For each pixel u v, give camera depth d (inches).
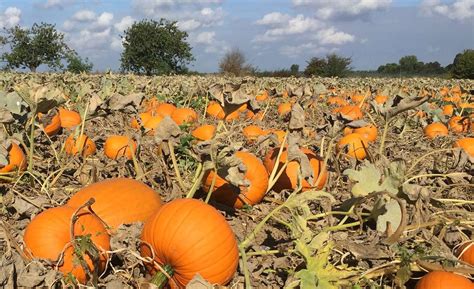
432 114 230.2
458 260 70.6
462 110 247.4
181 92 301.9
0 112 107.5
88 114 128.3
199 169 95.5
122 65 1222.3
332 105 298.5
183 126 155.1
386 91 337.4
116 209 76.9
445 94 384.2
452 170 128.9
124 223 75.6
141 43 1205.7
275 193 109.3
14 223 85.6
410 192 85.6
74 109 216.1
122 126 193.5
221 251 68.4
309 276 68.3
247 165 101.5
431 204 96.9
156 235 68.3
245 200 100.8
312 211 103.8
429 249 79.4
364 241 83.7
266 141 134.7
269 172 112.4
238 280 75.7
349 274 70.8
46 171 119.6
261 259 81.8
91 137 168.7
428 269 70.7
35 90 112.3
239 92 106.4
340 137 164.2
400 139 198.1
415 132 217.2
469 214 97.4
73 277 62.4
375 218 85.3
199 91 288.4
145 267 70.8
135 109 121.7
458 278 67.2
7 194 91.5
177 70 1251.2
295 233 79.7
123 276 70.4
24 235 68.6
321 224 94.4
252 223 97.1
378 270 72.4
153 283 66.9
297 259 80.0
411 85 510.6
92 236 68.7
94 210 76.2
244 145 152.3
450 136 204.8
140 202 79.0
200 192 104.6
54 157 127.6
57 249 66.1
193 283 62.6
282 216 99.7
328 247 73.0
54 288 63.5
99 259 66.7
